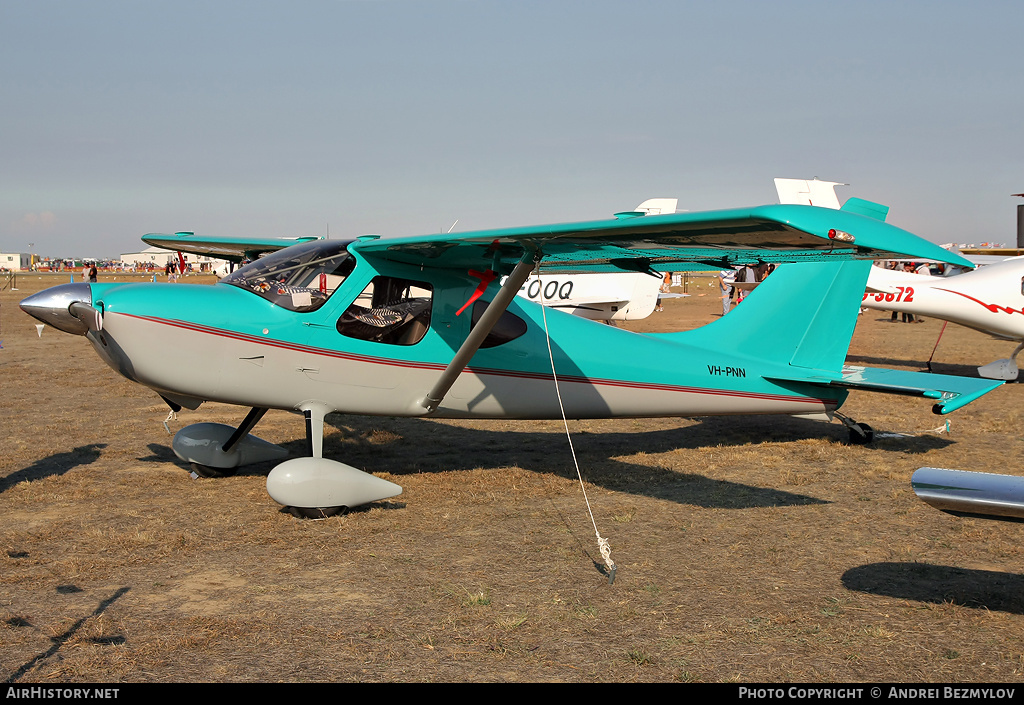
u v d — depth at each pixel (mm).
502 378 5988
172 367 5012
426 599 3611
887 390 6449
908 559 4168
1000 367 11414
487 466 6395
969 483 3131
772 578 3896
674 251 4598
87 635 3180
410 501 5301
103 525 4684
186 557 4160
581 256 5219
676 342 6746
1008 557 4195
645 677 2885
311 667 2938
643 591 3721
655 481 5879
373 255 5398
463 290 5766
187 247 8562
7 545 4301
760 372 6949
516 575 3930
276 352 5195
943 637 3225
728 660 3023
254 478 5883
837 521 4848
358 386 5477
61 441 7195
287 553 4242
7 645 3084
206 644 3113
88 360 13680
